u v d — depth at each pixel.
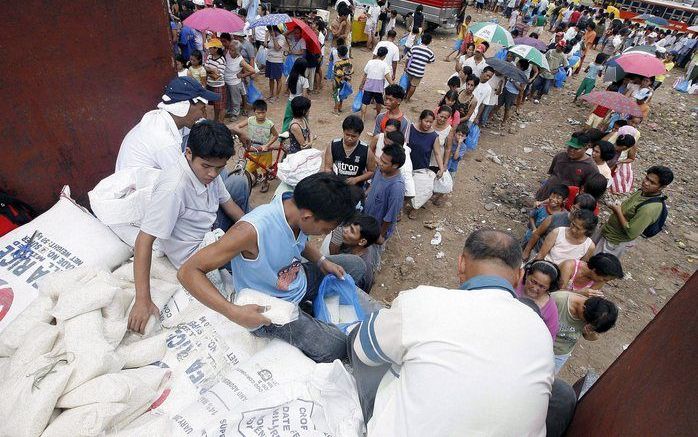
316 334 1.81
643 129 10.06
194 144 1.96
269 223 1.71
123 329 1.69
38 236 2.19
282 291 1.97
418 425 1.19
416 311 1.35
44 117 2.44
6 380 1.41
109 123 2.83
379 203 3.71
